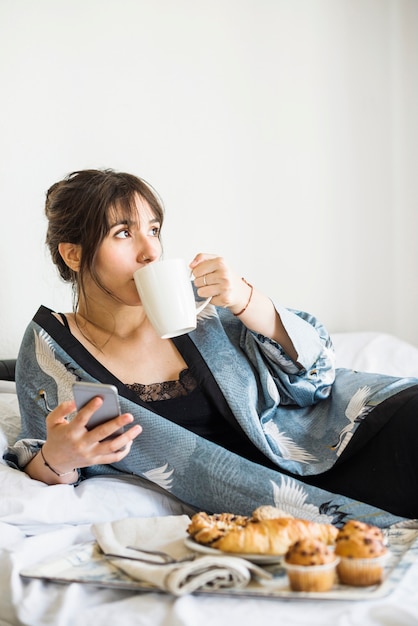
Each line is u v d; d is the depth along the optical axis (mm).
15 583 1101
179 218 2400
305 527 1096
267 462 1501
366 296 2662
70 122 2246
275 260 2537
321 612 981
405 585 1044
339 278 2625
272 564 1099
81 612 1033
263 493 1363
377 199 2656
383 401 1434
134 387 1514
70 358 1532
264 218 2516
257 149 2498
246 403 1486
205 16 2418
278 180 2527
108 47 2293
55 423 1289
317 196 2580
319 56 2562
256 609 998
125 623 995
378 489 1390
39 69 2207
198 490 1410
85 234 1476
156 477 1438
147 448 1442
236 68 2463
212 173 2441
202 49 2416
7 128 2170
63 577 1101
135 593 1085
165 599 1045
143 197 1497
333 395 1567
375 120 2637
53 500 1334
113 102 2301
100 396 1208
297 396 1556
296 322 1531
